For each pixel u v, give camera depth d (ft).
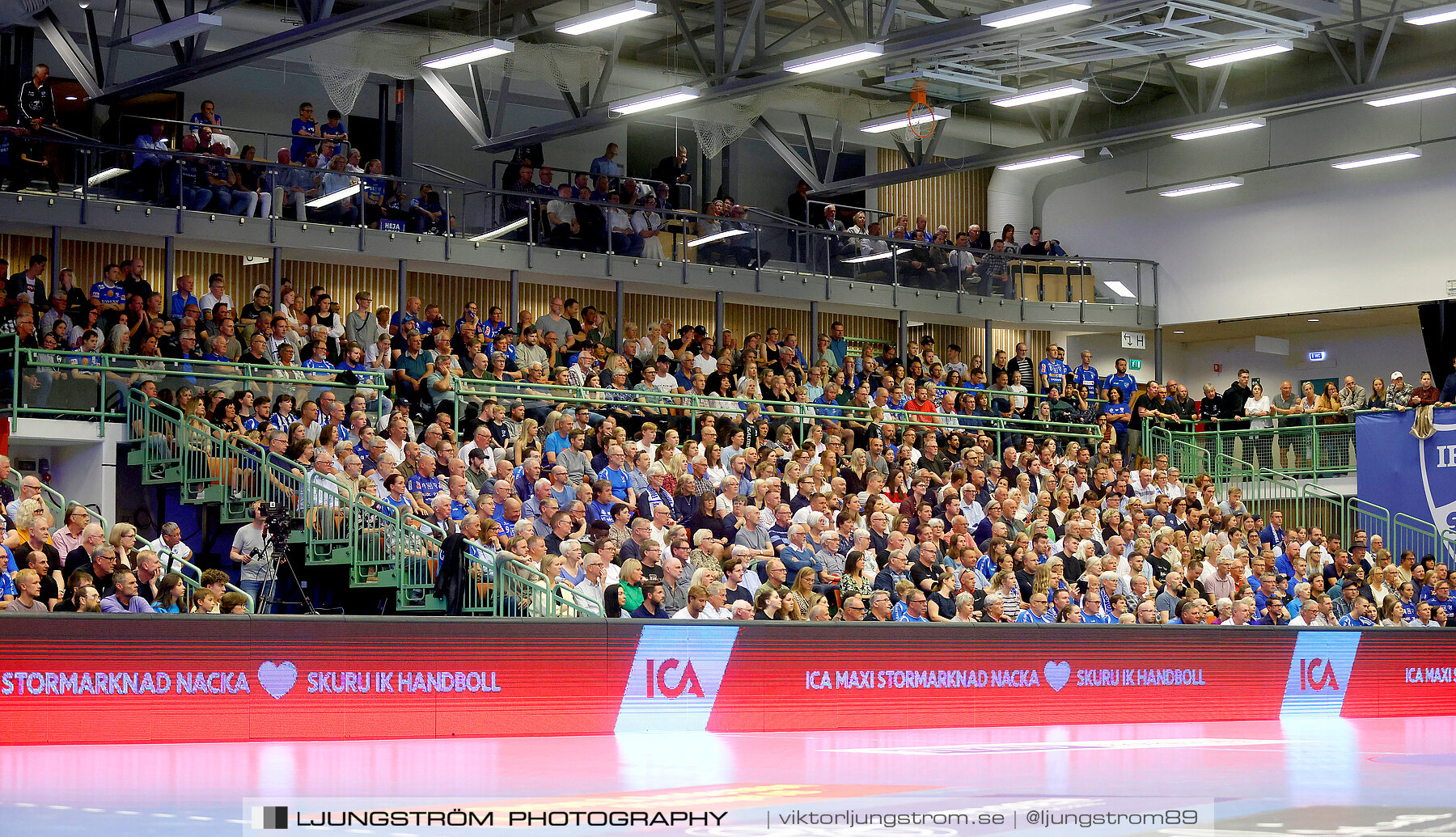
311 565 51.44
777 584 46.47
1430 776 32.01
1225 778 30.76
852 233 92.27
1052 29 79.36
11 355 55.72
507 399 64.18
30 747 33.68
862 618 47.83
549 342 72.79
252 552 48.26
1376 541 71.67
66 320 60.59
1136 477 75.87
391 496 51.44
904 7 83.46
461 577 47.03
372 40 82.94
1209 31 82.64
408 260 78.28
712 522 55.21
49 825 21.09
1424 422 80.33
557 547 50.03
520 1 84.33
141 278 65.16
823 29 89.61
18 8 75.36
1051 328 102.68
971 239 100.83
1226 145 100.89
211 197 71.67
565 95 84.53
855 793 26.30
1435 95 78.84
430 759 31.68
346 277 84.17
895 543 54.34
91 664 34.83
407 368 63.93
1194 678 50.55
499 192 80.59
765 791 26.40
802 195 98.99
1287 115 92.32
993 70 83.76
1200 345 108.58
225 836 20.06
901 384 81.05
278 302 70.28
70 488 56.95
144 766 29.45
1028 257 99.40
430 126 90.99
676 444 61.26
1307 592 59.31
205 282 79.87
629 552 49.47
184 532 57.00
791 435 67.67
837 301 91.25
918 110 81.76
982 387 91.61
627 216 84.48
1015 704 46.75
